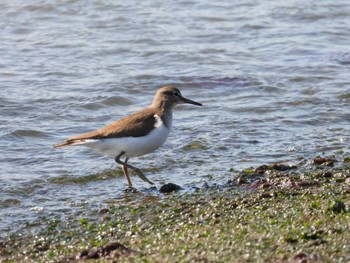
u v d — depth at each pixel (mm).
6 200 13844
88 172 15312
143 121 14344
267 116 18953
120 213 12914
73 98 20094
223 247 10141
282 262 9484
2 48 24156
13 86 20828
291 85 21438
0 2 28094
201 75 22219
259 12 28297
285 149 16609
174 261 9711
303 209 11852
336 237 10266
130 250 10430
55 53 23844
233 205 12625
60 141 17312
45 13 27625
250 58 23875
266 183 13938
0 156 16219
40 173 15234
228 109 19531
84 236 11938
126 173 14547
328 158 15523
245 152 16453
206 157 16188
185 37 25656
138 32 25984
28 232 12273
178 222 12086
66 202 13742
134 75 22031
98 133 14219
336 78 21953
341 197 12477
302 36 26031
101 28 26406
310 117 18875
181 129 17938
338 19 27828
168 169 15531
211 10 28453
